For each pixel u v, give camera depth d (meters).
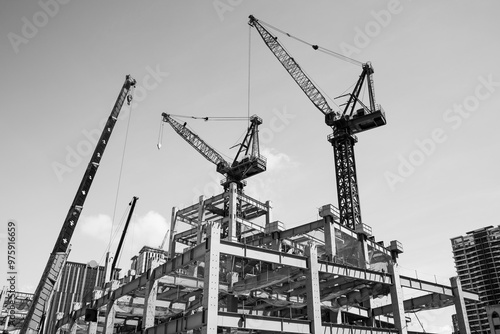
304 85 104.69
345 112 105.81
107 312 50.28
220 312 32.53
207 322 30.95
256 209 104.88
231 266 50.81
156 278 42.09
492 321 80.75
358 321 61.00
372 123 100.94
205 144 121.25
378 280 47.31
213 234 34.41
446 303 56.22
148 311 40.88
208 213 102.75
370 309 59.06
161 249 138.00
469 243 185.38
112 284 52.47
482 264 177.62
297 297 54.06
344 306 53.81
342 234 58.75
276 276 43.31
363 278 45.59
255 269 57.62
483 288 173.50
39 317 48.06
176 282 47.50
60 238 53.62
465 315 53.97
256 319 34.16
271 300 48.28
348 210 96.44
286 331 35.75
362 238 58.44
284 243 69.19
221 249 34.75
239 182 121.81
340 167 101.19
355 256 57.06
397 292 48.03
